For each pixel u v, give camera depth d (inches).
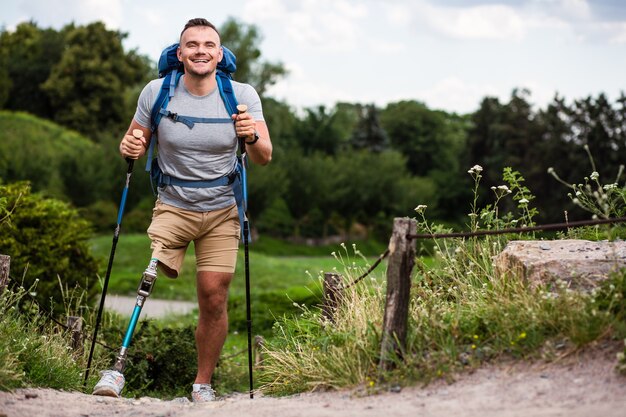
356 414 159.6
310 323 247.4
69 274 473.4
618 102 2311.8
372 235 2807.6
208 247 229.8
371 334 196.2
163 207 227.3
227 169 225.8
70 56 3272.6
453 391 167.5
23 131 2736.2
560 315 177.2
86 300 424.5
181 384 366.0
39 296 444.5
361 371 192.2
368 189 2726.4
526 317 181.5
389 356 185.6
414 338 188.5
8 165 2106.3
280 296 681.6
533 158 2605.8
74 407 185.6
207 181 223.6
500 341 180.1
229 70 228.4
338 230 2765.7
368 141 3646.7
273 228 2679.6
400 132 3821.4
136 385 355.9
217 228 229.1
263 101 2568.9
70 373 229.6
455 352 179.5
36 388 207.0
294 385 210.7
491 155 3245.6
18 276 448.1
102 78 3223.4
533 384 160.6
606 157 2306.8
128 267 1338.6
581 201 239.3
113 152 2193.7
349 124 3641.7
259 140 223.3
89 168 2135.8
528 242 225.0
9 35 3934.5
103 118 3272.6
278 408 175.2
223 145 221.9
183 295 978.7
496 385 165.0
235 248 231.6
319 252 2519.7
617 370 155.1
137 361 362.9
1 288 235.3
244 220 224.4
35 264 460.8
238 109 217.8
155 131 227.6
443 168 3740.2
